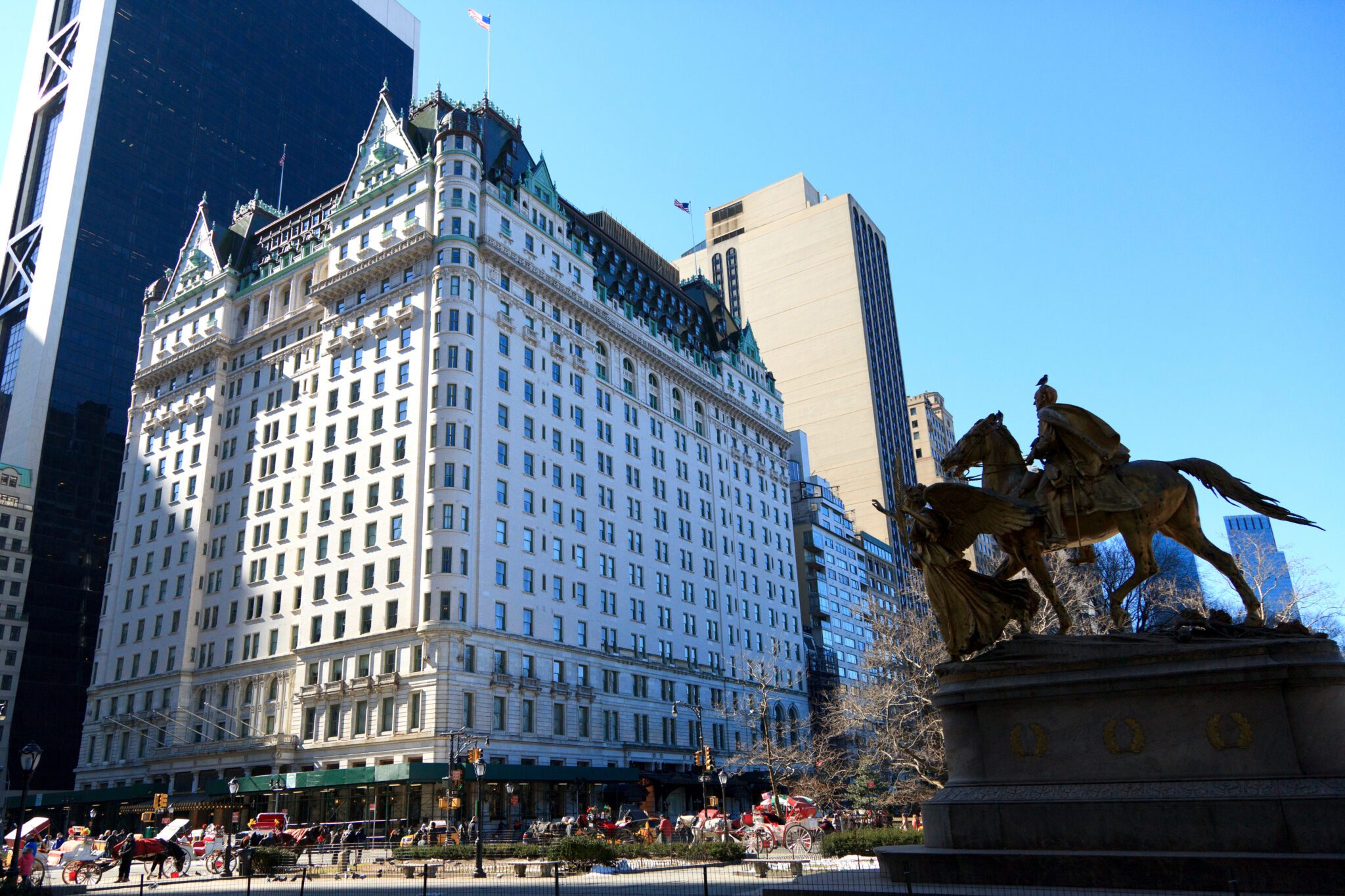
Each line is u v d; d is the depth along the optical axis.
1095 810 13.75
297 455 84.38
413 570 71.38
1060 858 13.34
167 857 37.75
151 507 95.62
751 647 106.12
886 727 46.41
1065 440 15.70
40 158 160.88
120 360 145.62
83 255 144.62
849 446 180.62
